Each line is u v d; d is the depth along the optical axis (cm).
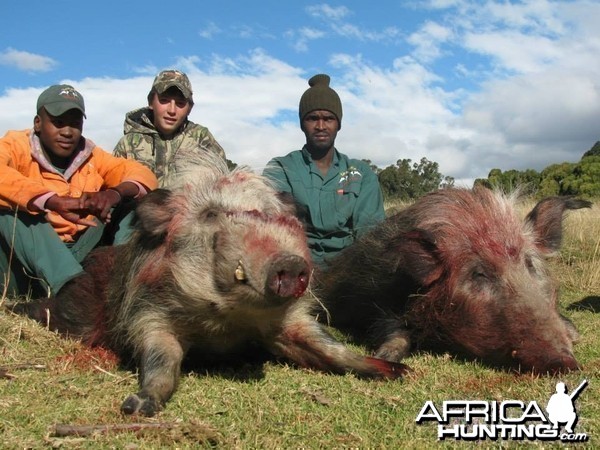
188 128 263
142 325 152
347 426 117
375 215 237
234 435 111
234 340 157
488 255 166
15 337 168
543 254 182
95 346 173
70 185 209
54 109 200
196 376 149
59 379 140
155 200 153
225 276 137
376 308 195
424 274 172
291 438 112
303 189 239
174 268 148
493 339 162
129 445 105
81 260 203
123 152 254
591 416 123
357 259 204
